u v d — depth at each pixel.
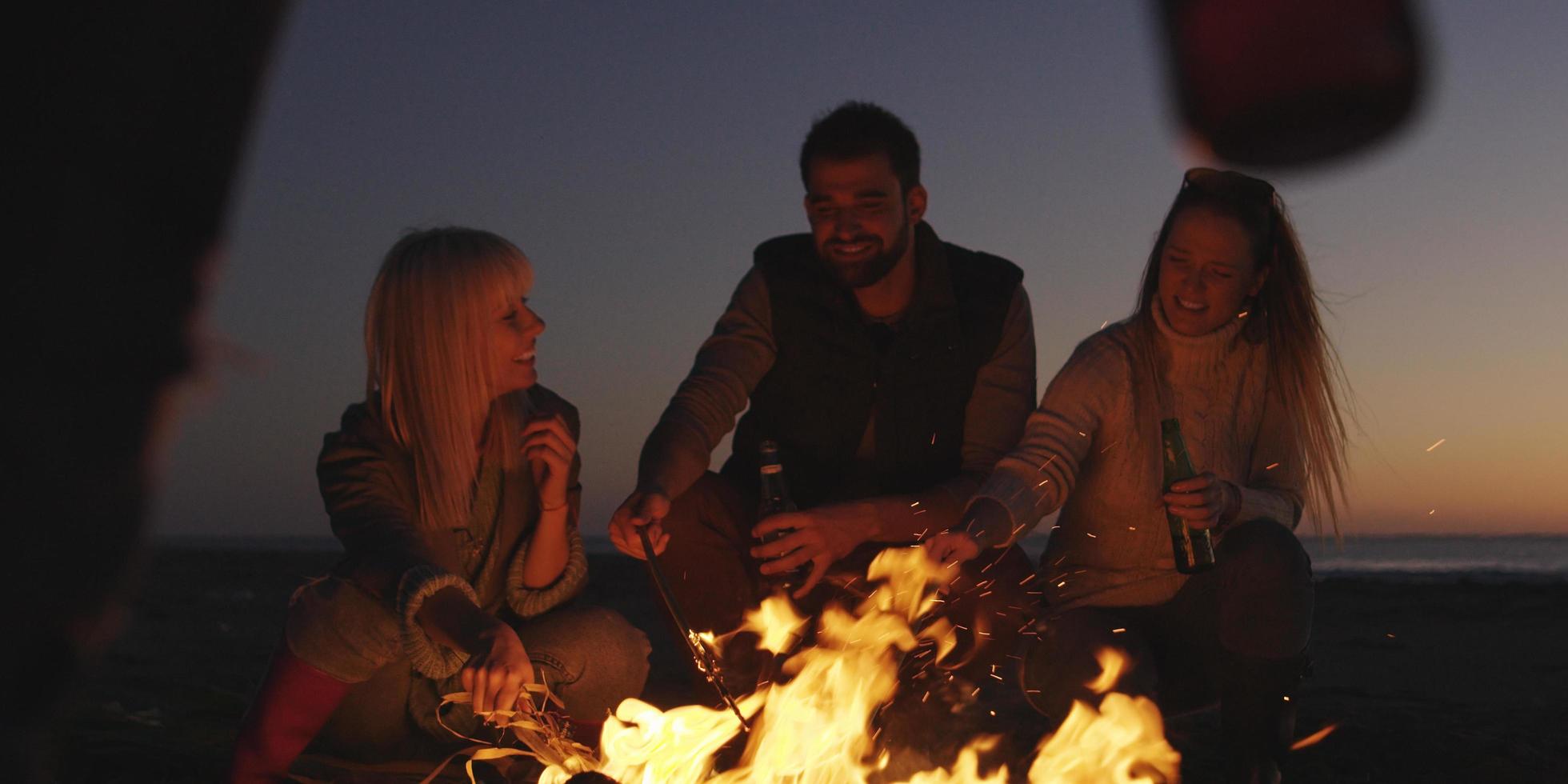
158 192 0.54
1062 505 2.96
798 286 3.41
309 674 2.52
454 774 2.81
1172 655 3.01
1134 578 2.97
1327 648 7.44
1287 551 2.69
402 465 2.68
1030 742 3.26
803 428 3.45
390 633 2.53
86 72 0.52
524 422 2.82
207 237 0.56
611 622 2.82
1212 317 2.85
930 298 3.34
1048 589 3.07
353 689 2.72
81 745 3.08
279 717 2.53
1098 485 2.99
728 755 2.88
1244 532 2.76
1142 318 2.97
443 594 2.45
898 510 3.09
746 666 3.16
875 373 3.39
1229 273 2.81
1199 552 2.82
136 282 0.54
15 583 0.55
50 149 0.52
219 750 3.16
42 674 0.59
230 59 0.55
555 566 2.82
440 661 2.54
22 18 0.51
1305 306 2.94
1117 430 2.95
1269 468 3.03
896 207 3.19
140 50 0.52
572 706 2.78
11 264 0.52
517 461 2.80
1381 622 9.70
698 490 3.22
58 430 0.54
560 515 2.79
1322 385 2.97
